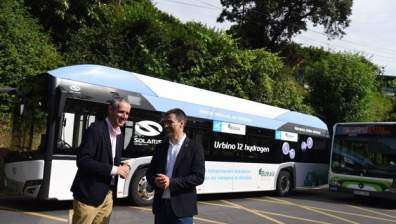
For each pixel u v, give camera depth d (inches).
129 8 874.8
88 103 414.0
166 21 1013.8
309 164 726.5
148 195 467.2
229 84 909.8
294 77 1390.3
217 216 455.2
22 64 676.7
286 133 674.2
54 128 389.7
